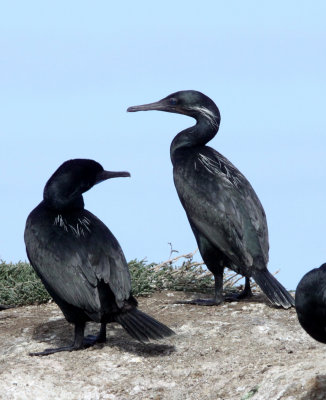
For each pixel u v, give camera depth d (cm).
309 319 934
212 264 1424
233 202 1409
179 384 1084
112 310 1152
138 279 1523
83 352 1196
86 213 1252
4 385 1091
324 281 915
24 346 1248
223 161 1497
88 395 1073
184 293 1534
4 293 1530
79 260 1158
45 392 1080
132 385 1090
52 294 1192
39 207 1253
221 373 1091
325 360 1048
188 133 1523
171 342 1224
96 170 1255
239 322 1295
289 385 982
